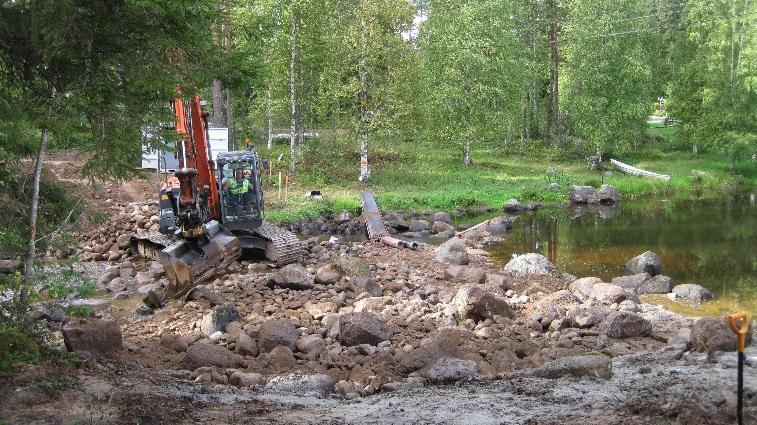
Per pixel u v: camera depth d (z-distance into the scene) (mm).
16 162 11023
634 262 21609
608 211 35000
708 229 28734
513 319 15578
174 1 9680
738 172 47500
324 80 39656
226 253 18062
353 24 39938
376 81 39312
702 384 8703
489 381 10555
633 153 53938
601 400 8617
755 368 9344
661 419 7422
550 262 21875
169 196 20547
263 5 35719
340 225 30172
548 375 10461
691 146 55500
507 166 47781
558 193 38781
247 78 11688
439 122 46500
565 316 15438
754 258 22938
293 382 10609
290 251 22000
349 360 12500
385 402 9398
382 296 18172
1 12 9617
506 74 47094
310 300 17375
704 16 48594
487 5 46062
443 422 8133
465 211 34625
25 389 8562
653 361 11117
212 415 8422
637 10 50531
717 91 46625
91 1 9961
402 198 35062
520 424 7840
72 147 10930
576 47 49125
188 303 16938
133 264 22250
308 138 43156
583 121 48406
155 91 10445
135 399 8672
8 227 10617
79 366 10133
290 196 34562
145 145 10977
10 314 10391
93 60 10289
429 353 11758
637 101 48062
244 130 47375
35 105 9898
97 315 16234
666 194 40844
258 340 13242
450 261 22578
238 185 21172
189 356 11844
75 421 7707
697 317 16391
